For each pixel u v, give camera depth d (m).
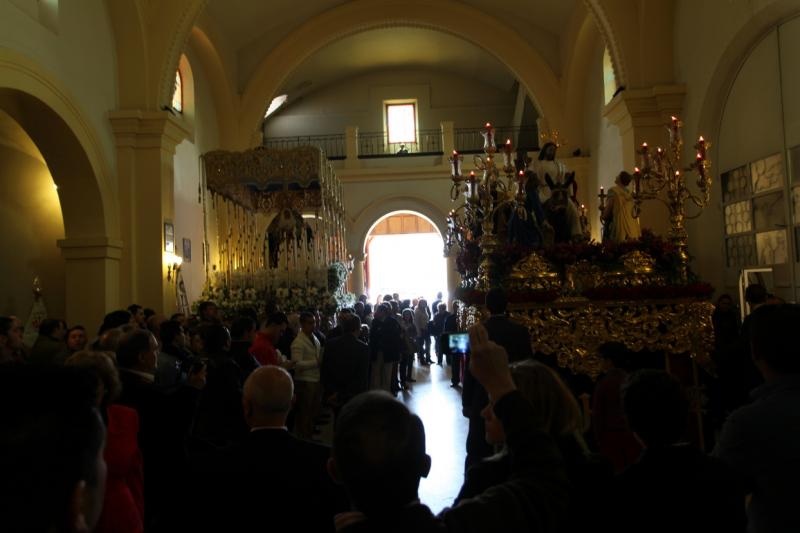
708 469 1.99
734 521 1.94
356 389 7.24
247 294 11.56
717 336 7.95
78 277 10.04
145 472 3.53
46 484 1.04
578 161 15.88
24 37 8.15
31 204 10.55
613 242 6.92
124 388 3.55
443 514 1.52
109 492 2.86
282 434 2.69
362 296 17.08
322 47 16.47
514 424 1.66
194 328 7.10
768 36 8.57
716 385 6.33
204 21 13.86
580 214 8.41
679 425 2.06
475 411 4.30
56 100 8.78
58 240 9.98
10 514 1.00
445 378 14.09
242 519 2.49
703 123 10.03
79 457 1.09
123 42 10.70
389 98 22.05
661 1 10.92
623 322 6.46
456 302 10.41
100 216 10.06
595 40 15.02
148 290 10.54
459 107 22.09
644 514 1.95
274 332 6.43
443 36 19.56
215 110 15.62
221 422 4.54
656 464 2.02
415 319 16.88
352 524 1.41
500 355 1.75
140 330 3.71
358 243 18.72
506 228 7.85
